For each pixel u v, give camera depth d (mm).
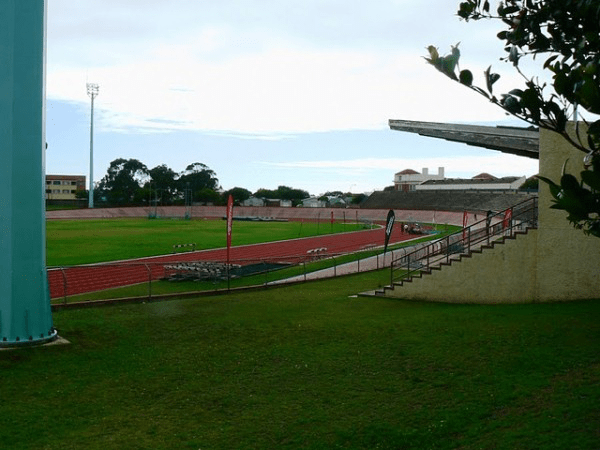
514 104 3803
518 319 15328
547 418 9031
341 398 10633
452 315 16484
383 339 14180
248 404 10461
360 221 110188
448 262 19734
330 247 52250
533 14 4605
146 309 18672
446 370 11719
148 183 182500
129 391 11094
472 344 13180
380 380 11453
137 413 10078
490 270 19078
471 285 19344
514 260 18797
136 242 53812
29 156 13938
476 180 152625
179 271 29812
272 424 9586
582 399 9617
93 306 19078
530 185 111938
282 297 21469
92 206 126250
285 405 10375
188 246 49781
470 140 20719
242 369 12352
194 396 10867
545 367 11375
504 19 4906
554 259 18344
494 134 20391
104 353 13398
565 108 3656
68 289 26203
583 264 18031
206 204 156250
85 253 43062
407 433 9039
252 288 23609
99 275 30828
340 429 9281
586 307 16609
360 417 9742
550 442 8227
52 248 47062
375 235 69125
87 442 8867
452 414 9625
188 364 12664
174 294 21250
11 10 13664
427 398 10398
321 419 9727
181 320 16859
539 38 4691
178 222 98375
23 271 13852
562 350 12273
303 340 14438
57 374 11906
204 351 13625
